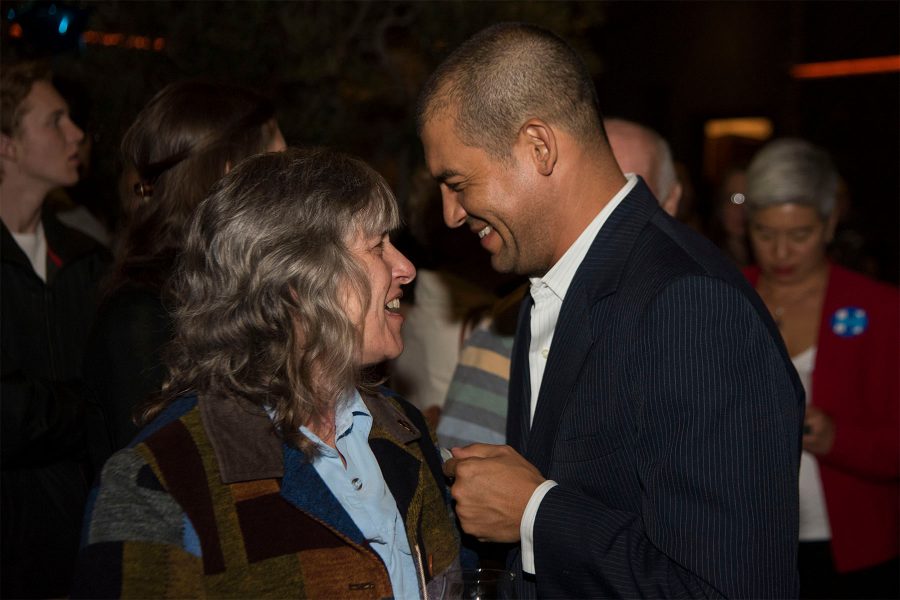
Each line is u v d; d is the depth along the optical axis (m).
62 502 2.29
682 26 9.52
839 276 2.64
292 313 1.34
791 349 2.65
